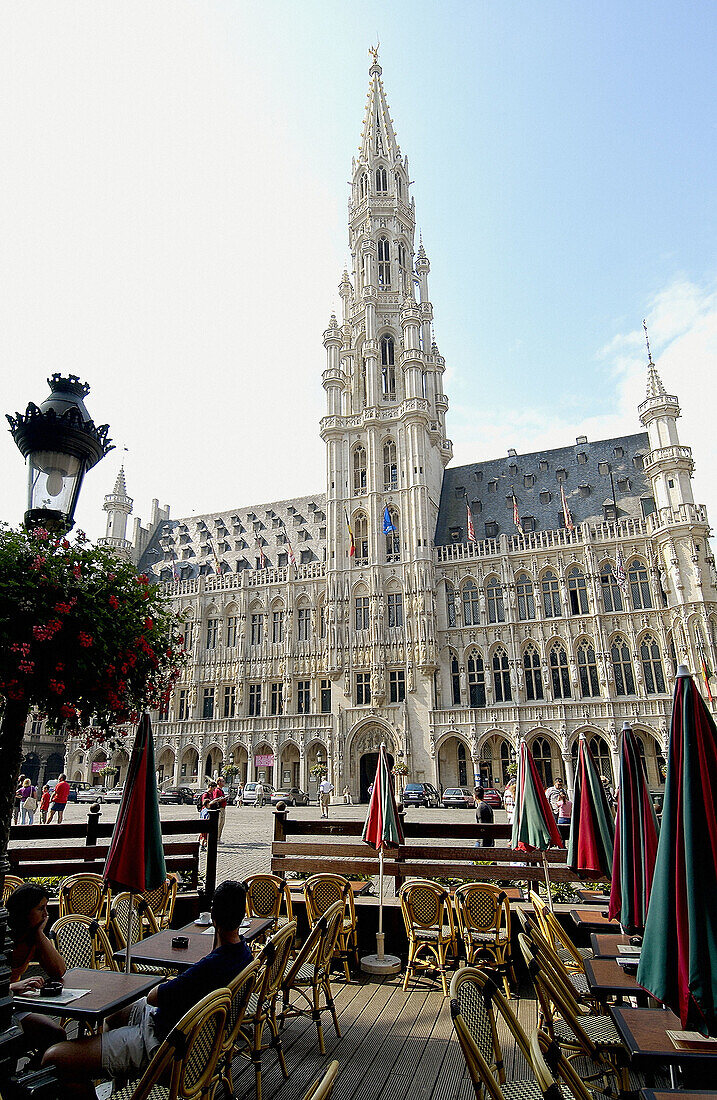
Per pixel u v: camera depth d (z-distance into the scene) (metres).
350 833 13.07
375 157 77.75
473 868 12.08
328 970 9.16
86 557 7.93
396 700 56.66
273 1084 7.56
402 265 74.50
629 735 9.05
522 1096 6.09
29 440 8.31
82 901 10.83
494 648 56.59
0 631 6.89
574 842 11.89
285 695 62.84
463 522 63.62
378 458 63.03
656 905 6.09
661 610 52.12
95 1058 6.09
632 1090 7.43
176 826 12.65
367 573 60.38
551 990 6.77
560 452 64.75
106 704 7.89
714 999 5.46
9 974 5.66
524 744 13.84
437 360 76.44
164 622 8.86
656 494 54.81
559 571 56.31
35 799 42.84
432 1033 8.96
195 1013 5.07
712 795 6.00
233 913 6.49
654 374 57.78
